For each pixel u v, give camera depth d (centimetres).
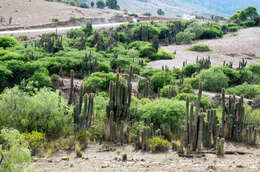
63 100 1461
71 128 1366
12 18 8131
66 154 1166
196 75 3184
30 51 3919
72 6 11619
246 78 3219
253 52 5859
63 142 1262
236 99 2344
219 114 1697
